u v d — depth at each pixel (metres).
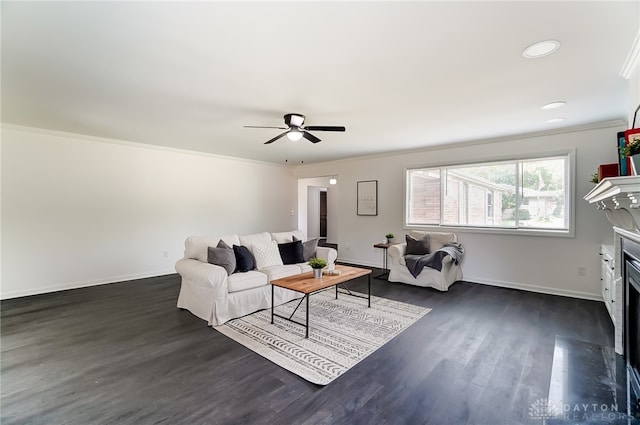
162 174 5.51
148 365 2.37
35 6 1.60
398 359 2.46
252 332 2.99
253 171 7.01
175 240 5.71
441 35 1.87
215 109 3.31
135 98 2.99
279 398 1.96
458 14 1.66
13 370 2.30
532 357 2.47
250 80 2.56
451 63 2.25
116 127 4.12
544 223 4.40
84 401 1.93
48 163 4.35
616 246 2.43
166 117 3.62
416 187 5.73
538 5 1.58
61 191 4.46
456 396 1.97
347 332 2.98
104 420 1.76
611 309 3.13
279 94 2.87
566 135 4.11
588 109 3.29
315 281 3.24
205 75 2.46
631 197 1.48
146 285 4.79
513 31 1.83
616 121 3.75
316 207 10.59
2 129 3.99
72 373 2.26
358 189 6.53
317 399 1.95
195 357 2.50
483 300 3.99
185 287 3.64
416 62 2.23
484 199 4.92
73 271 4.59
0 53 2.11
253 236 4.27
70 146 4.53
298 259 4.37
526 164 4.53
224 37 1.91
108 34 1.88
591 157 3.95
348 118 3.61
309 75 2.46
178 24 1.77
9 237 4.08
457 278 4.95
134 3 1.57
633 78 2.23
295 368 2.32
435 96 2.91
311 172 7.58
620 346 2.39
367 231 6.41
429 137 4.61
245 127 4.04
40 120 3.80
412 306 3.75
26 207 4.20
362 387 2.08
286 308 3.70
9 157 4.06
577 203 4.06
